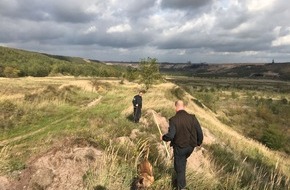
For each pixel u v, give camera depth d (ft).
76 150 25.61
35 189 22.89
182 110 24.25
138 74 177.17
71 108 77.41
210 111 200.95
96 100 103.65
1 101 67.46
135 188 23.71
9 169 24.94
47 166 24.18
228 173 30.45
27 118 58.13
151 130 43.47
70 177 23.44
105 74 526.98
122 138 33.50
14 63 499.92
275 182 32.86
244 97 516.32
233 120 225.35
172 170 27.40
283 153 143.33
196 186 25.75
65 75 499.10
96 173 23.88
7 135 46.75
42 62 588.09
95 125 47.88
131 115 64.18
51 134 44.14
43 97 84.89
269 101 434.30
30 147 36.04
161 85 190.90
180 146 23.61
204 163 33.88
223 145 51.44
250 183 29.12
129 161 27.07
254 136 167.84
